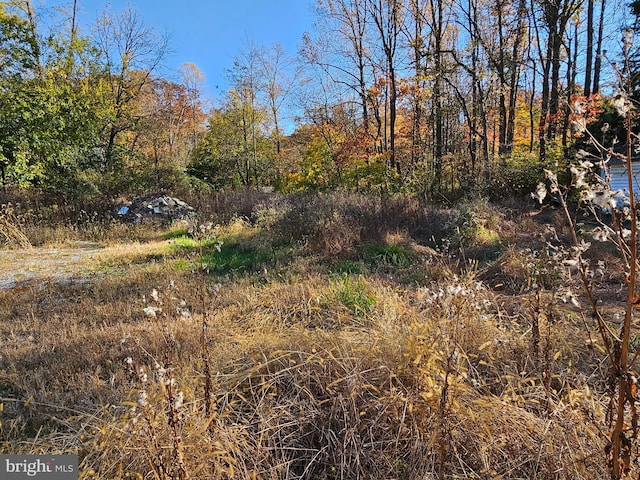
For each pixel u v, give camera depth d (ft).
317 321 11.88
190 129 109.40
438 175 52.65
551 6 49.21
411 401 6.52
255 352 8.72
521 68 57.67
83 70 46.24
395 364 7.61
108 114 44.91
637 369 7.48
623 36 4.00
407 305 12.07
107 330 11.83
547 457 5.68
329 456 6.42
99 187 42.06
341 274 18.33
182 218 35.45
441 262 19.29
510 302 12.85
